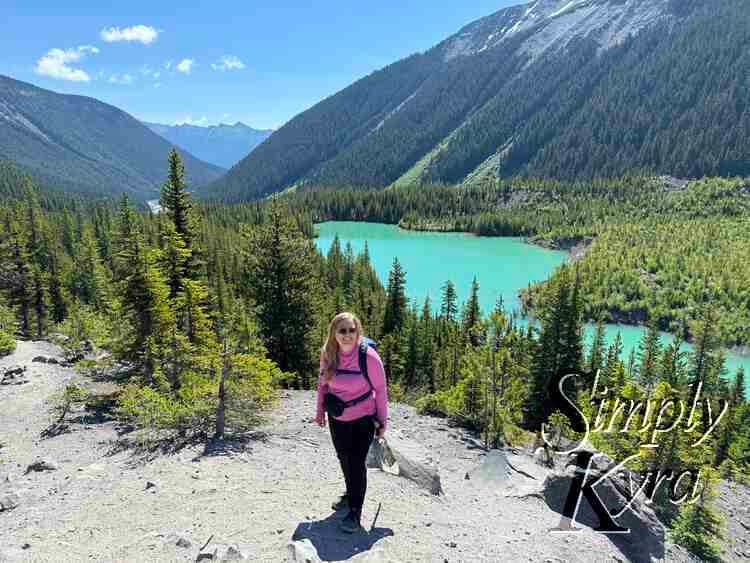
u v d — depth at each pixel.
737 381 44.91
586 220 180.00
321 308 29.53
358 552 5.36
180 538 5.37
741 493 18.89
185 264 28.66
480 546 6.11
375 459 8.66
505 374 15.67
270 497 6.95
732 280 90.38
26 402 17.00
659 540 7.91
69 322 27.44
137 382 16.34
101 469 8.71
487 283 112.19
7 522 6.19
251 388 10.82
